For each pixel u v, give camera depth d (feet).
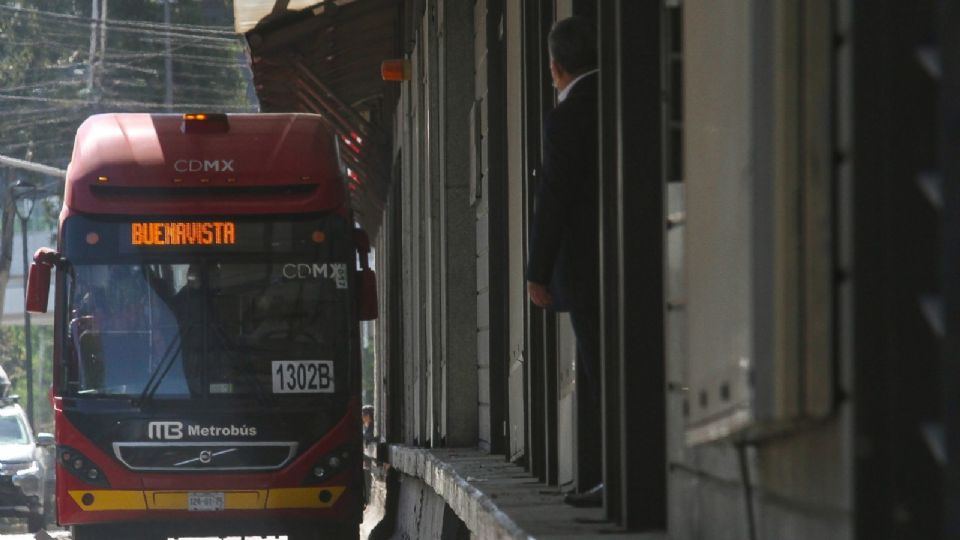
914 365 26.17
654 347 57.06
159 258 135.13
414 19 189.78
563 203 66.49
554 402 90.12
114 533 136.15
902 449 26.23
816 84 29.01
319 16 196.44
